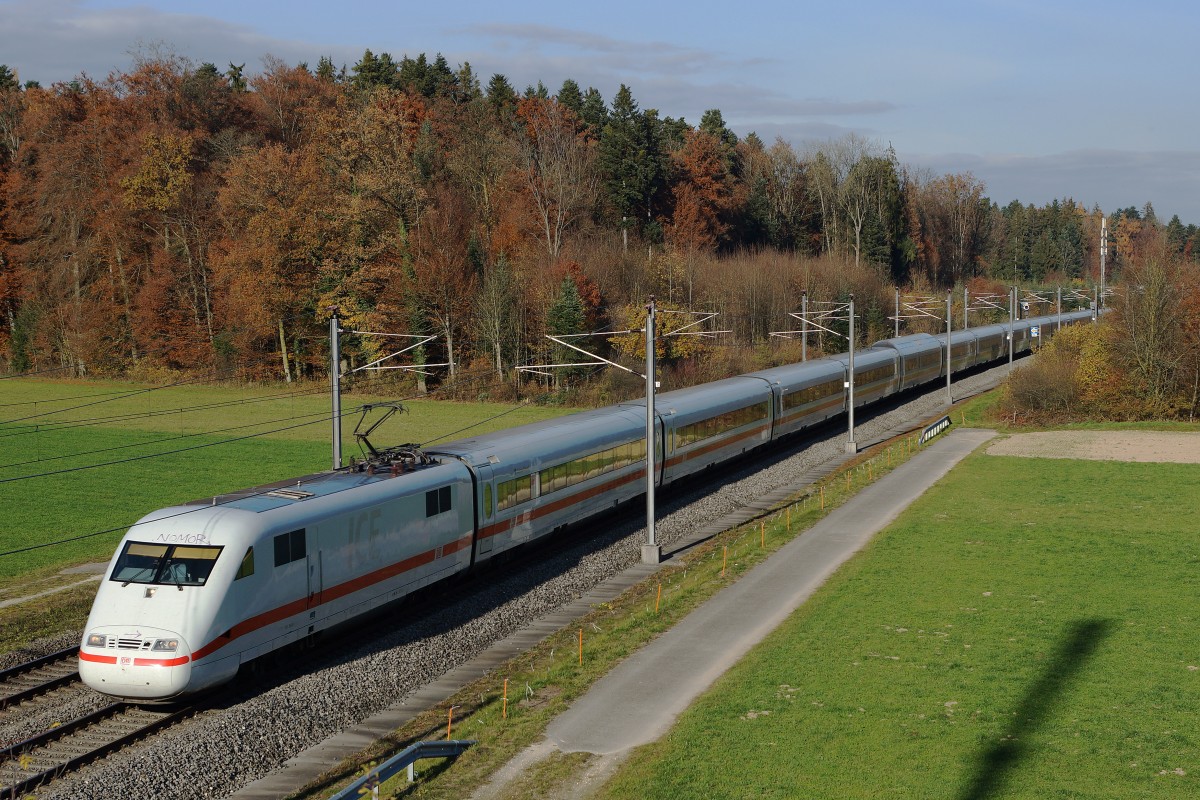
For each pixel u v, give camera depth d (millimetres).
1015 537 36656
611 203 120062
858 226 135625
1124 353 68688
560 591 31812
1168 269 69188
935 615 27750
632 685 23531
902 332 116438
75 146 101375
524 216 104812
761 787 17969
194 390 93188
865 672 23547
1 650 27266
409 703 23750
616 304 92312
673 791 17922
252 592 23375
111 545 39844
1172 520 39062
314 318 93625
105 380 100625
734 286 101250
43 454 61656
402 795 18391
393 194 92250
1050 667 23625
